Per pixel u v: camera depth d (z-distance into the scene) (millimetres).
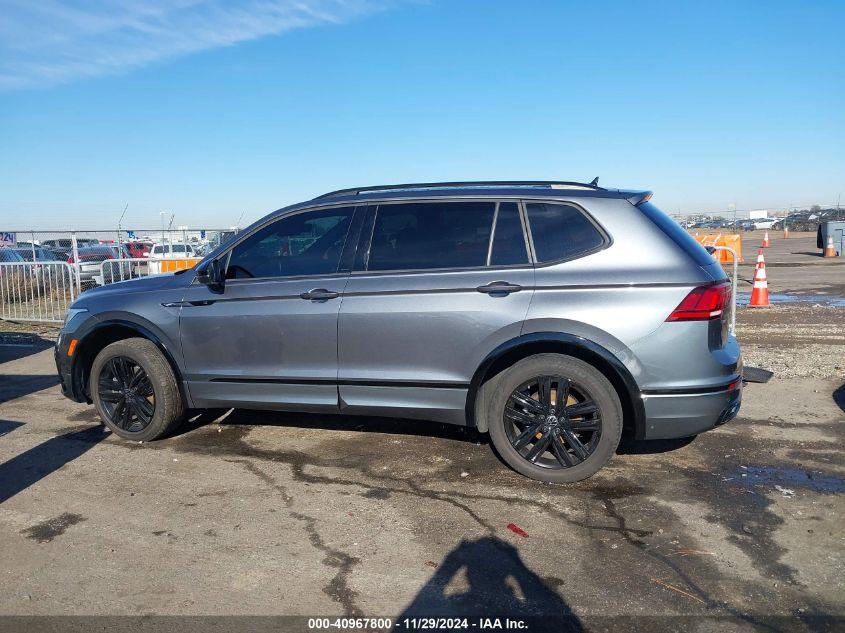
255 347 5012
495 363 4551
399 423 5797
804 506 4141
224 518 4043
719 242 23281
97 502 4285
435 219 4766
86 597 3211
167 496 4363
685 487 4434
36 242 14828
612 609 3098
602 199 4488
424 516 4047
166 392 5266
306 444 5324
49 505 4242
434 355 4594
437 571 3434
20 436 5613
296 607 3129
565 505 4180
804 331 10055
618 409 4332
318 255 4977
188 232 17062
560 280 4359
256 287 5023
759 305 12680
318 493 4395
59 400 6809
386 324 4660
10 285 12273
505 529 3875
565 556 3574
